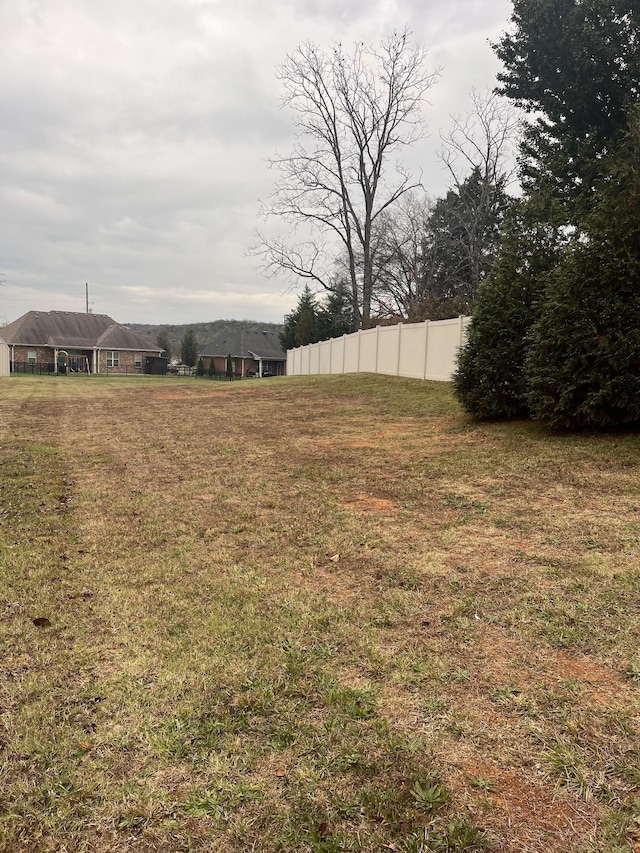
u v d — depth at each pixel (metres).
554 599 3.22
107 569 3.92
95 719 2.29
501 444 7.68
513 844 1.67
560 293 7.57
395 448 8.06
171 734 2.19
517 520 4.66
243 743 2.13
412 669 2.59
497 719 2.22
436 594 3.37
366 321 29.00
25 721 2.27
